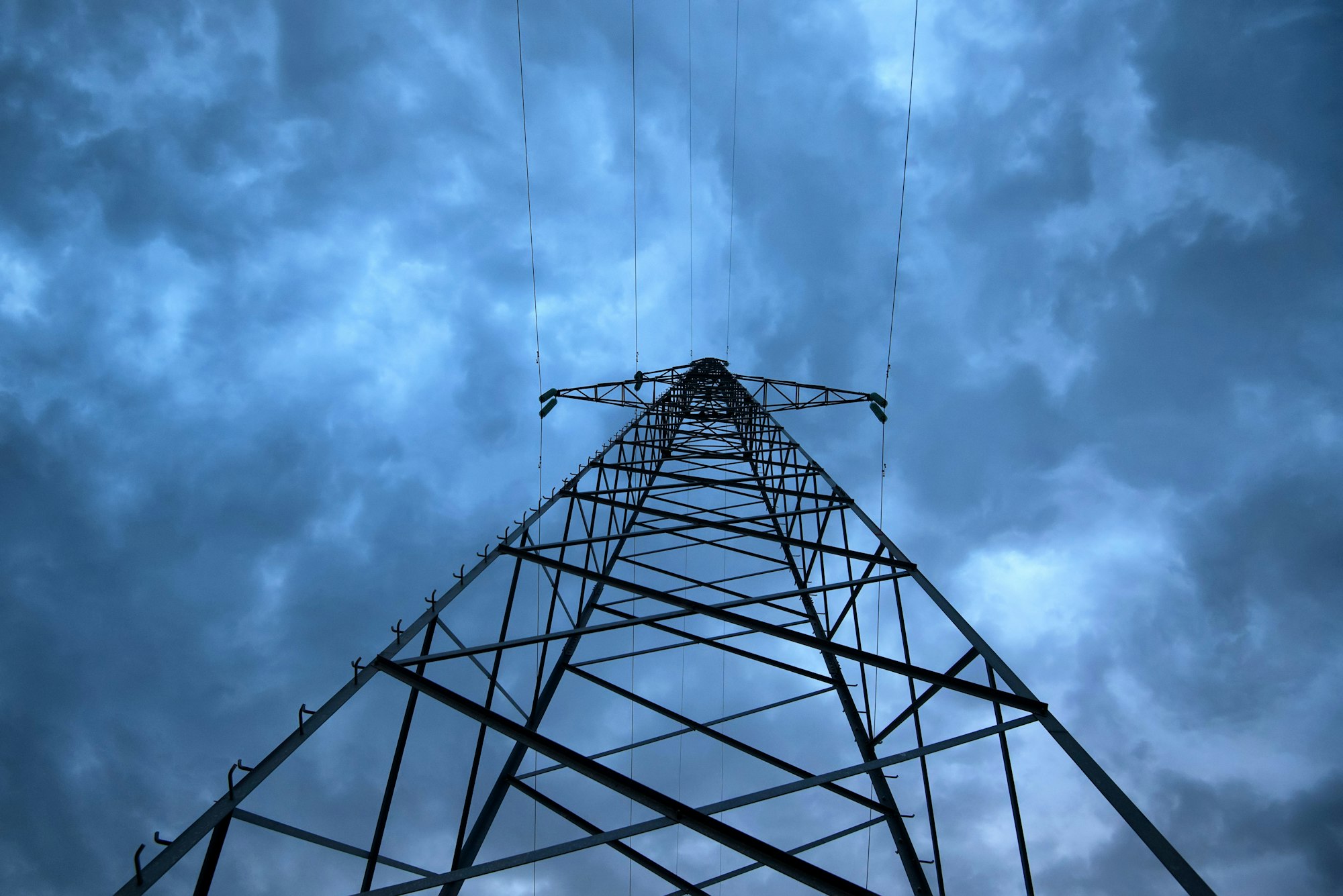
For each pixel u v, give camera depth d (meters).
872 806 9.74
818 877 6.23
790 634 9.34
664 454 21.03
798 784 7.04
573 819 8.95
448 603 8.96
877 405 18.78
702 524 13.80
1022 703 7.92
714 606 9.99
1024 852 7.59
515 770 9.48
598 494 15.66
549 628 11.24
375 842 7.35
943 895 8.82
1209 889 5.60
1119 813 6.49
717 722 11.98
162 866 4.89
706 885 8.98
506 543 10.74
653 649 13.61
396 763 7.67
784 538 12.82
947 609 9.76
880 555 11.91
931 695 8.90
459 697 7.25
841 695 11.34
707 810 6.74
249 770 5.92
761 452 21.08
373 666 7.36
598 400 23.08
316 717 6.60
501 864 6.29
